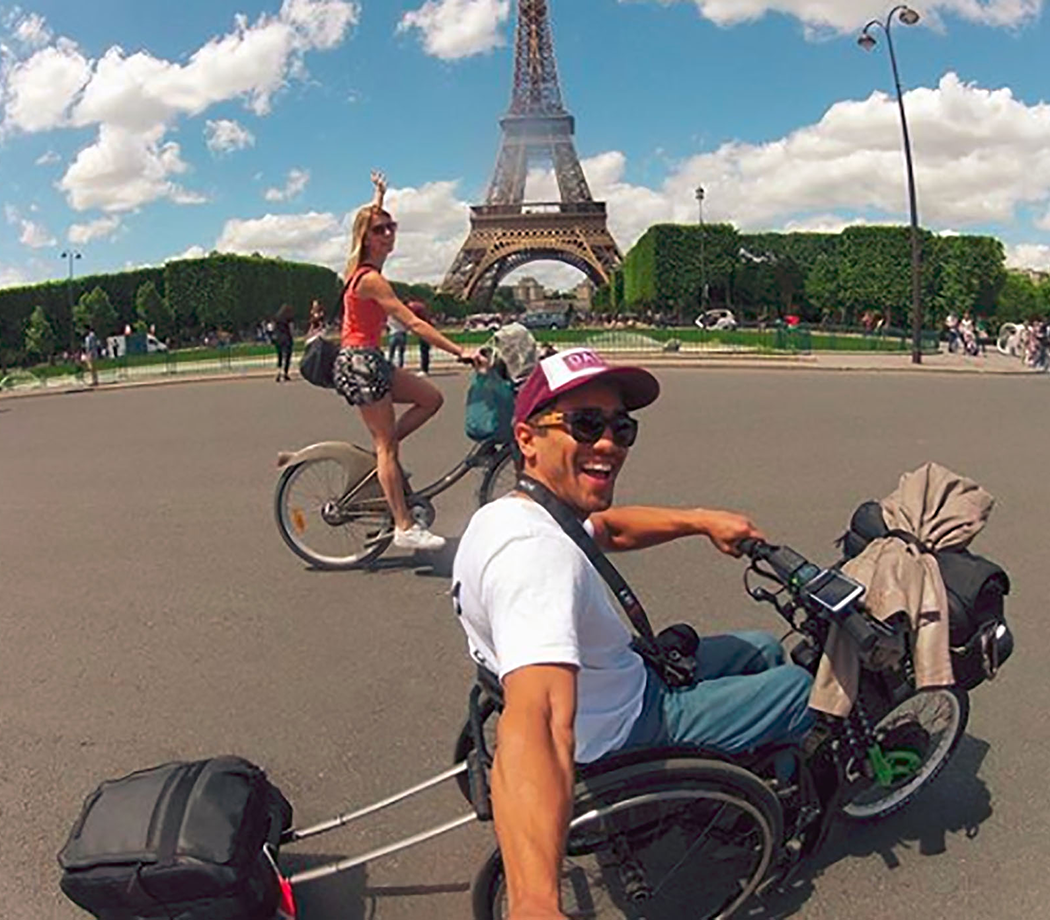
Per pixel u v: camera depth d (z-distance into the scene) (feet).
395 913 8.00
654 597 15.37
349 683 12.53
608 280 186.39
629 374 6.64
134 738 11.16
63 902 8.24
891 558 7.97
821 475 25.14
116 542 20.33
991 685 11.86
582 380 6.52
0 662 13.57
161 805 6.75
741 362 77.05
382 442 16.48
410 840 7.55
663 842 7.82
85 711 11.90
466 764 7.71
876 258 146.92
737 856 7.65
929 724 8.71
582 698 6.54
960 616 8.05
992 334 146.72
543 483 6.82
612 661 6.62
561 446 6.64
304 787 10.02
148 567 18.25
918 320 79.20
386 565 17.92
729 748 7.07
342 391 16.31
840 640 7.42
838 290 155.22
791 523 20.11
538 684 5.41
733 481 24.59
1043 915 7.72
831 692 7.33
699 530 8.23
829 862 8.47
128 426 43.75
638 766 6.56
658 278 161.17
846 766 7.90
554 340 89.86
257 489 25.77
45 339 146.00
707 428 34.99
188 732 11.28
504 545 6.00
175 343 159.94
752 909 7.89
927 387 52.85
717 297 163.94
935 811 9.20
